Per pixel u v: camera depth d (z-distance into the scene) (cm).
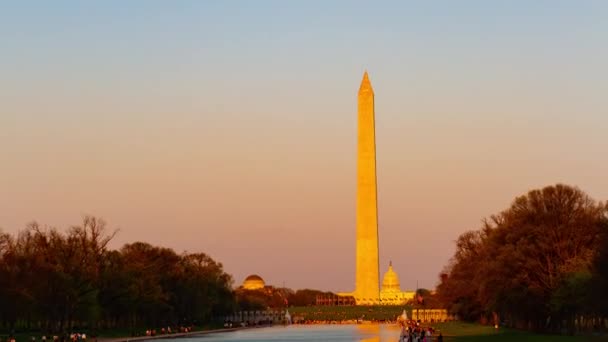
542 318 14762
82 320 17300
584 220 13438
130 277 18025
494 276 13712
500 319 19925
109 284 17512
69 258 16250
